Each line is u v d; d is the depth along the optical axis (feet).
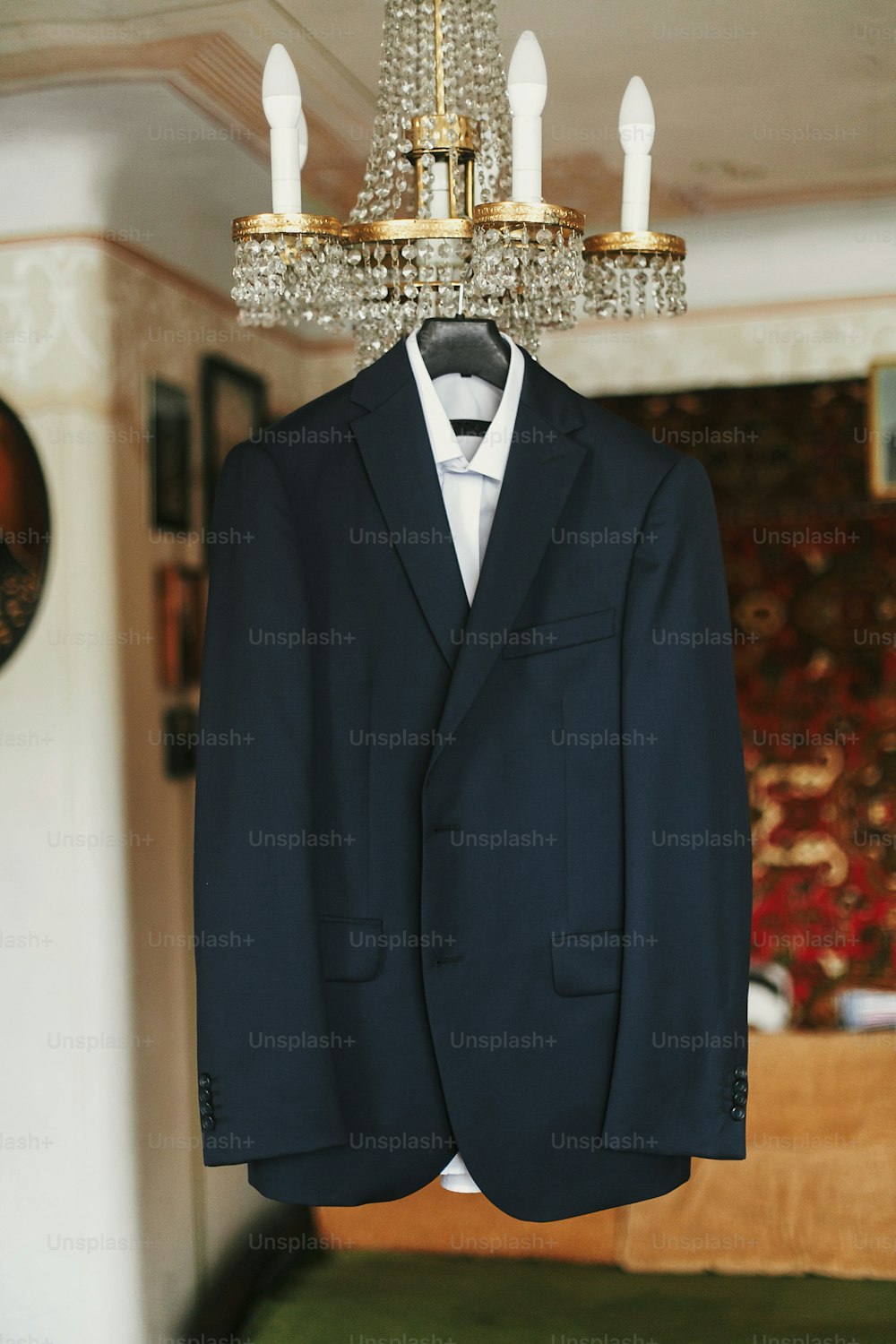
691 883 3.84
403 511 3.90
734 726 3.99
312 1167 3.83
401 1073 3.87
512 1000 3.86
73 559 7.49
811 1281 8.08
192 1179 8.50
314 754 3.91
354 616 3.93
